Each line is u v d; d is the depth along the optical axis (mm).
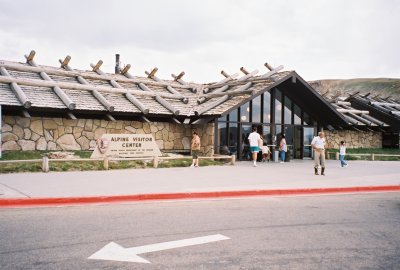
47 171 13375
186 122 21234
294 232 6129
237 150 21594
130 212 7512
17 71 19000
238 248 5164
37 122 17406
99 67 22594
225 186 10820
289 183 11906
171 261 4574
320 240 5668
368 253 5059
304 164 20672
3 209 7547
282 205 8680
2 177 11633
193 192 9555
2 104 15297
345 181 12828
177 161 17906
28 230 5914
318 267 4461
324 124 26469
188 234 5867
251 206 8461
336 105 33531
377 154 26734
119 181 11398
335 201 9453
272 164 20172
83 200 8523
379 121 32250
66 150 17922
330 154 26969
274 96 23188
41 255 4707
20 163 13820
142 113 19281
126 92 20531
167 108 20578
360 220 7184
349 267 4484
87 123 18859
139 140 16891
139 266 4387
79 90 19312
